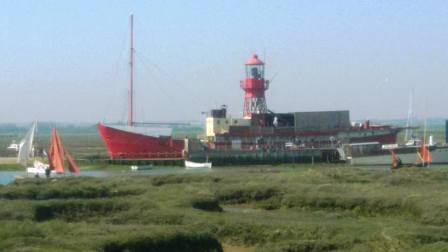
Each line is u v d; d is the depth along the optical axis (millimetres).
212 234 48969
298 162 148625
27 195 71875
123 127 146375
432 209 58688
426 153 135125
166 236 45531
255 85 165125
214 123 156000
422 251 42000
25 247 39062
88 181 86688
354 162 140500
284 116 157875
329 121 159125
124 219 55125
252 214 61531
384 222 56156
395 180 86250
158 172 122500
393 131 163625
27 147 129375
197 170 126812
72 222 55438
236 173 104250
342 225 51969
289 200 71812
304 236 49750
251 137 153750
